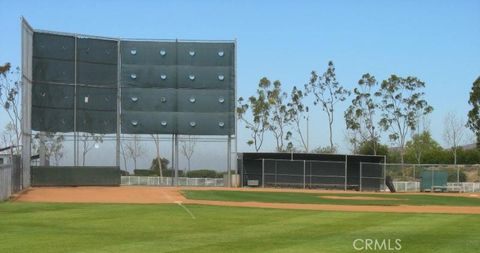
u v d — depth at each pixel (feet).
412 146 287.89
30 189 126.82
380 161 176.35
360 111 284.00
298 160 164.86
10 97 245.86
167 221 66.80
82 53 145.18
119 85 150.20
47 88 140.05
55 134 141.08
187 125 153.89
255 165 165.07
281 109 286.25
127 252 43.75
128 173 153.38
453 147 273.54
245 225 63.87
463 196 144.66
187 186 154.10
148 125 151.84
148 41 152.46
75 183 140.97
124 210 81.05
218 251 44.83
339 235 55.83
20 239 50.14
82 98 144.77
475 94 253.85
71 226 60.85
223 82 155.43
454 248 48.08
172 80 153.38
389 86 279.90
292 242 50.31
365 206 99.71
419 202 114.42
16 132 245.04
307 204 102.27
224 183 157.69
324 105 288.51
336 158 167.32
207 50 155.22
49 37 140.67
